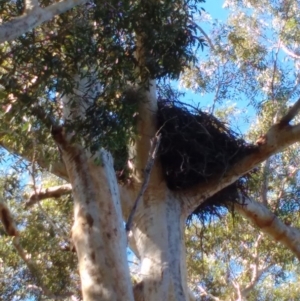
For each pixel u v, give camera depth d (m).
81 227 7.27
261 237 14.48
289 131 10.03
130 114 8.37
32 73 8.11
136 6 8.31
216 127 10.21
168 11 8.42
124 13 8.24
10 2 8.27
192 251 14.78
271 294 16.17
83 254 7.08
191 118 10.00
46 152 9.14
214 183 9.95
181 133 9.77
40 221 12.02
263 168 13.26
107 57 8.30
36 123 8.25
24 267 11.82
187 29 8.70
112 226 7.30
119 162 9.76
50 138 8.59
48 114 8.15
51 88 8.08
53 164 9.61
